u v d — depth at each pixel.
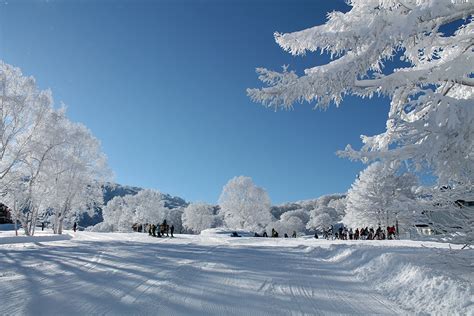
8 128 32.84
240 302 6.51
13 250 18.11
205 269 10.45
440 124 6.05
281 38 7.91
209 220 97.81
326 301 6.66
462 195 6.82
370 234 40.94
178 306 6.20
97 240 32.47
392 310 6.05
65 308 6.05
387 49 7.73
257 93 7.62
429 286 6.64
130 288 7.62
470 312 5.18
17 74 33.72
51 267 11.02
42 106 34.75
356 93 7.85
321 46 7.58
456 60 6.93
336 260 14.09
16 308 6.09
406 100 8.36
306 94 7.50
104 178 48.97
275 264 12.17
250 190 77.62
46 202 41.41
